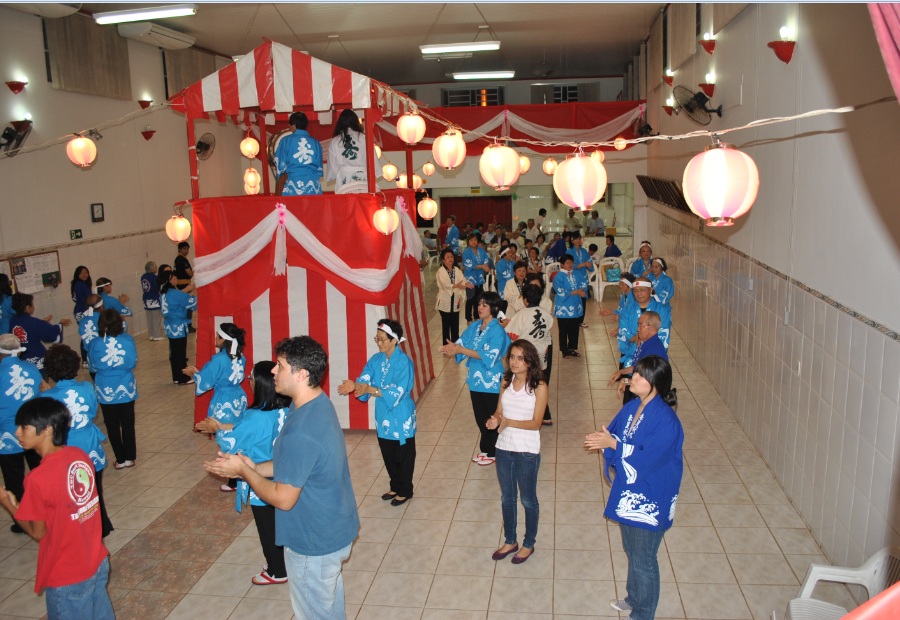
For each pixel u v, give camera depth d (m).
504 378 4.42
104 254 11.25
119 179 11.65
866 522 3.76
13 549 4.98
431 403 7.80
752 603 3.96
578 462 6.06
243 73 6.38
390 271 6.70
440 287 9.93
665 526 3.49
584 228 18.11
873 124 3.67
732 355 7.10
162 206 12.98
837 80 4.18
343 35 13.62
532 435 4.30
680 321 10.85
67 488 3.19
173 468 6.31
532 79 20.05
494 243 16.61
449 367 9.27
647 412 3.49
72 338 10.38
